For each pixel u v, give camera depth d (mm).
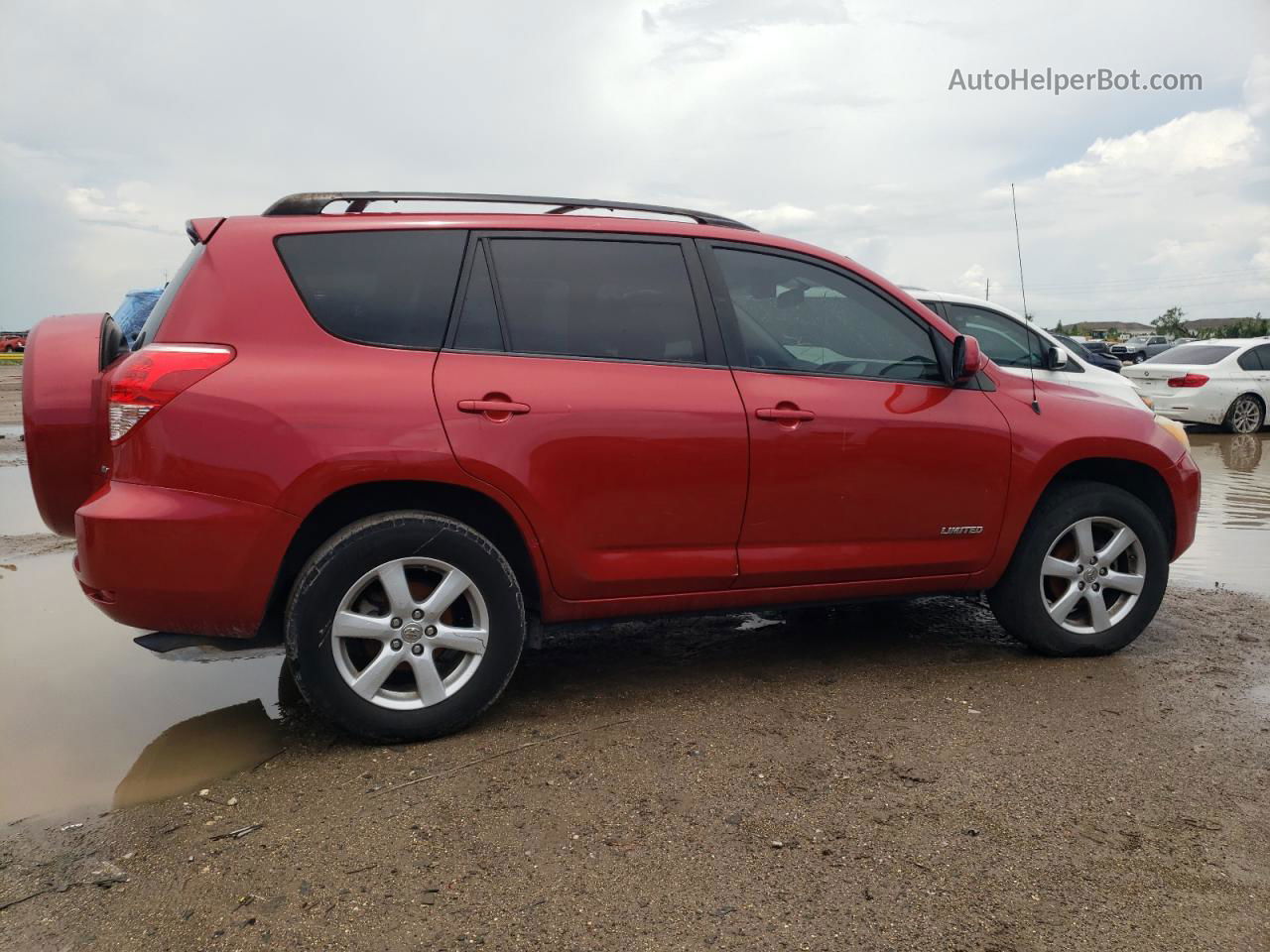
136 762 3074
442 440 3082
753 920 2191
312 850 2506
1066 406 4070
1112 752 3096
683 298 3559
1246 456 11781
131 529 2867
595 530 3322
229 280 3045
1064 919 2193
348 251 3197
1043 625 4023
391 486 3148
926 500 3771
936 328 3938
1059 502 4012
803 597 3719
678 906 2244
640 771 2967
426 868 2414
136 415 2891
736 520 3506
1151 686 3732
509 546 3418
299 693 3717
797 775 2924
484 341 3258
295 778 2939
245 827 2631
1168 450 4188
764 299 3709
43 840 2566
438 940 2123
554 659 4121
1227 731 3271
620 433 3303
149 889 2328
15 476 9742
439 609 3150
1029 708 3492
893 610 4969
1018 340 7648
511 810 2715
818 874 2377
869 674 3891
